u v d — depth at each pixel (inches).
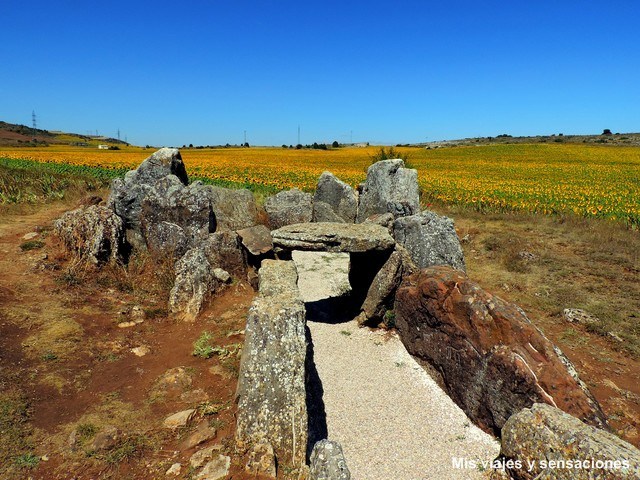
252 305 273.6
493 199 992.9
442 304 316.5
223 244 464.4
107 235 455.5
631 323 386.3
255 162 2313.0
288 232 408.2
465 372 291.3
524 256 566.9
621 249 574.9
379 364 351.9
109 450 220.1
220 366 306.2
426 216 440.8
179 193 479.2
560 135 5684.1
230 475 208.5
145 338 345.7
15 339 309.7
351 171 1824.6
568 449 190.9
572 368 253.4
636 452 179.3
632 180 1696.6
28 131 5315.0
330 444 203.8
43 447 218.8
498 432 267.9
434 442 265.9
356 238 389.4
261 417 227.6
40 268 421.1
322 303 466.6
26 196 691.4
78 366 292.5
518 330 264.1
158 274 450.6
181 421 243.3
